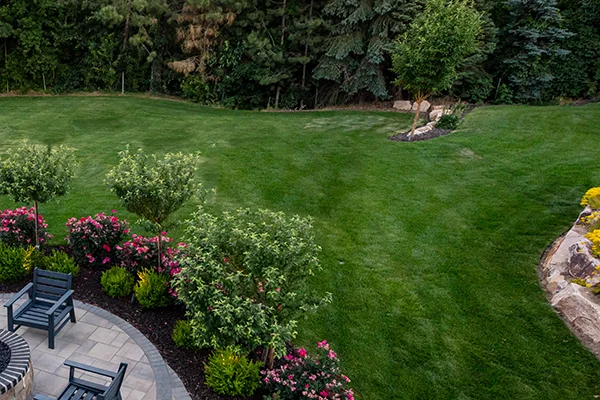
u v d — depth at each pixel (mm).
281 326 4906
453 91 20250
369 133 15961
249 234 5234
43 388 5211
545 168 11320
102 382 5379
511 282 7570
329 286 7832
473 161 12383
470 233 9086
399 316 7125
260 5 22438
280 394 5250
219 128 16703
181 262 5258
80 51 22703
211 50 21641
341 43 19625
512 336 6551
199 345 5301
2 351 5016
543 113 15789
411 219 9844
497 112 16625
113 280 6938
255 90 22234
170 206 6855
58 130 15961
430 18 12891
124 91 23016
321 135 15672
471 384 5922
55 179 7285
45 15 21031
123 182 6676
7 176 7121
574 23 19781
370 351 6488
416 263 8375
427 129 15711
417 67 13297
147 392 5324
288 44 22281
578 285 6727
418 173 11984
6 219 8008
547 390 5715
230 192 11328
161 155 13570
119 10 21156
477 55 18672
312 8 21828
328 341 6672
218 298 4918
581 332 6363
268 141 15039
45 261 7480
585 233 7742
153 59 22672
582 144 12695
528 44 19281
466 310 7141
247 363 5562
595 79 19922
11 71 20844
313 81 22078
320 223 9914
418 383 5969
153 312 6832
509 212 9594
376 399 5746
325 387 5281
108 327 6406
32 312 6113
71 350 5887
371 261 8508
